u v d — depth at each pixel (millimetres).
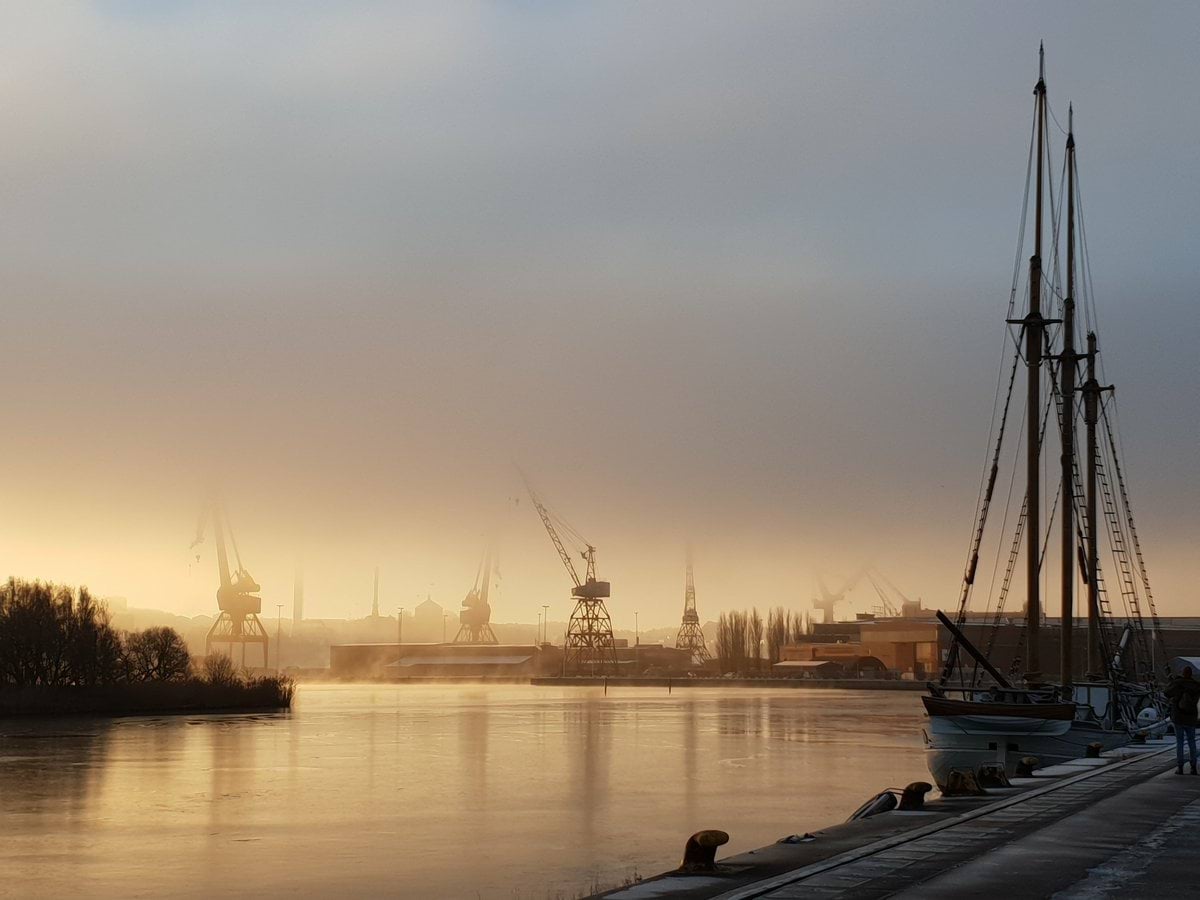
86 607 178375
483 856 50812
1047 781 37156
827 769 90438
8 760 98062
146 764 94938
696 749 110375
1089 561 99625
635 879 44375
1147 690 93250
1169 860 21000
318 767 93312
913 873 20062
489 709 194375
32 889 43750
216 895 42281
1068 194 92125
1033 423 78938
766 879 20359
